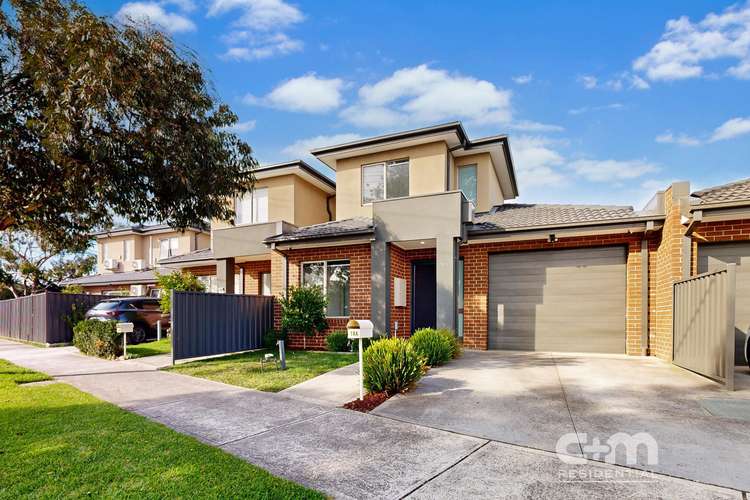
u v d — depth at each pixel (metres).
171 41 8.00
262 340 12.31
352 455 4.13
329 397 6.41
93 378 8.08
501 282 11.45
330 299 12.50
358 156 13.93
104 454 4.00
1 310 19.22
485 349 11.33
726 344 6.22
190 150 7.94
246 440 4.58
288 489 3.29
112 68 6.82
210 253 17.81
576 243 10.64
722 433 4.48
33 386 7.34
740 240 8.45
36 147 7.30
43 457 3.92
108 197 7.72
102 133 6.93
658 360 9.15
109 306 14.23
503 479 3.56
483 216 12.86
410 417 5.33
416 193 12.91
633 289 10.08
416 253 12.70
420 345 8.43
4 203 7.93
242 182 9.77
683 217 8.34
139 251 27.89
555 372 7.77
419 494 3.32
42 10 6.92
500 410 5.48
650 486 3.39
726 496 3.21
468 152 13.52
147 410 5.77
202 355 10.24
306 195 16.52
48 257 28.77
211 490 3.25
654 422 4.87
